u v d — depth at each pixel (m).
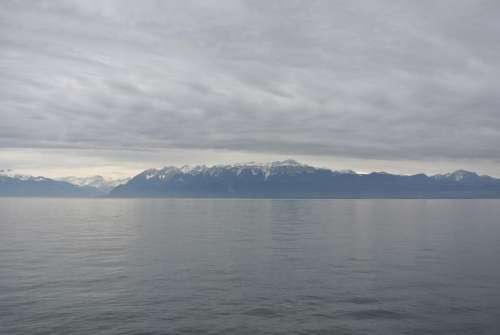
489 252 60.97
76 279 42.66
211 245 68.69
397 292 38.03
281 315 31.83
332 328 29.28
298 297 36.47
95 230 95.06
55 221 125.00
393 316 31.64
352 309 33.19
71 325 29.42
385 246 67.81
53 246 66.75
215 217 151.38
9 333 27.94
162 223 119.31
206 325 29.73
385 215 166.88
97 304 34.16
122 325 29.56
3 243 70.25
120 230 95.50
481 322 30.39
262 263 52.03
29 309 32.72
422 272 46.44
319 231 94.56
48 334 27.84
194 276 44.50
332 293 37.72
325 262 52.84
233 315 31.78
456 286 40.16
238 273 46.03
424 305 34.19
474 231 94.06
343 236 83.25
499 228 102.00
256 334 28.23
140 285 40.41
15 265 49.94
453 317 31.38
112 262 52.31
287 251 62.19
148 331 28.53
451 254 59.19
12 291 37.81
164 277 43.88
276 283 41.44
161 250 62.75
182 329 28.98
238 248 65.19
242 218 145.75
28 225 109.19
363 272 46.56
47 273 45.41
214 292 38.03
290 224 116.94
